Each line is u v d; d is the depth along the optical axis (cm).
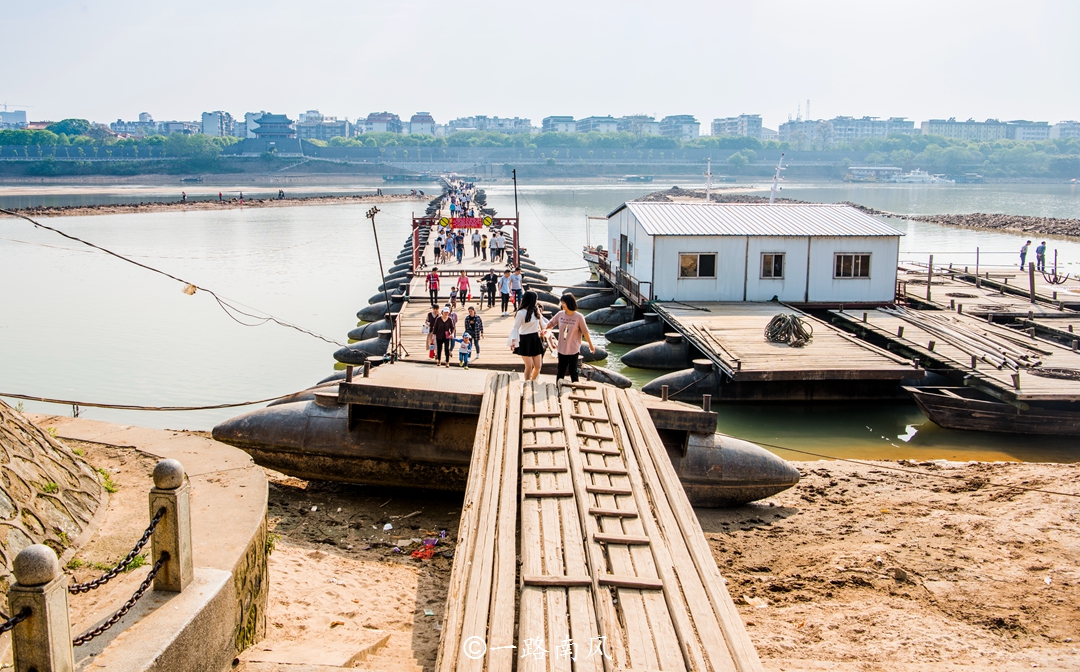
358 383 1524
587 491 1066
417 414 1581
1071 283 4122
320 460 1603
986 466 1880
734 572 1306
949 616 1126
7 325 3628
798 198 16100
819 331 2866
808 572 1293
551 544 936
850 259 3403
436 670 729
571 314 1478
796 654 1007
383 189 19175
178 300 4272
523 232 8575
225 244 6969
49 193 16012
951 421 2300
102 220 9494
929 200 16250
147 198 13862
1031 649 1025
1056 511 1512
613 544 945
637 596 848
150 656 632
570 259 6378
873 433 2322
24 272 5244
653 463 1169
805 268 3400
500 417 1320
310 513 1514
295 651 845
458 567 891
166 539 716
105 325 3650
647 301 3438
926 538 1418
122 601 713
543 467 1119
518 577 902
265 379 2784
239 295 4431
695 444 1567
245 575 822
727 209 3706
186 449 1091
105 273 5209
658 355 2927
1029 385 2241
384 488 1656
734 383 2542
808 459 2112
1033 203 15288
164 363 2978
